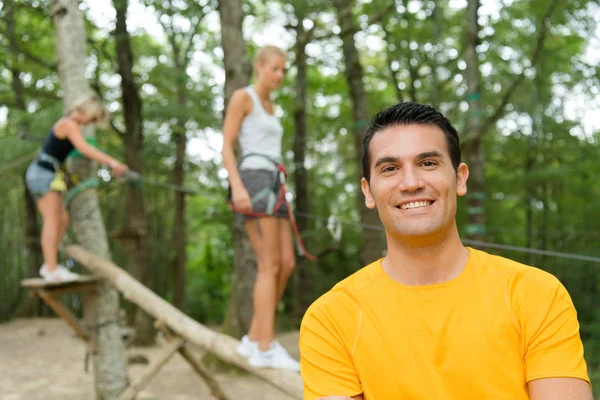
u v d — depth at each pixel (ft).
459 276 4.47
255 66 11.25
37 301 43.57
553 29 26.61
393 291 4.54
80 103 15.64
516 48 26.68
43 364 28.32
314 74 46.70
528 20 25.05
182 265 39.24
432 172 4.48
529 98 28.99
